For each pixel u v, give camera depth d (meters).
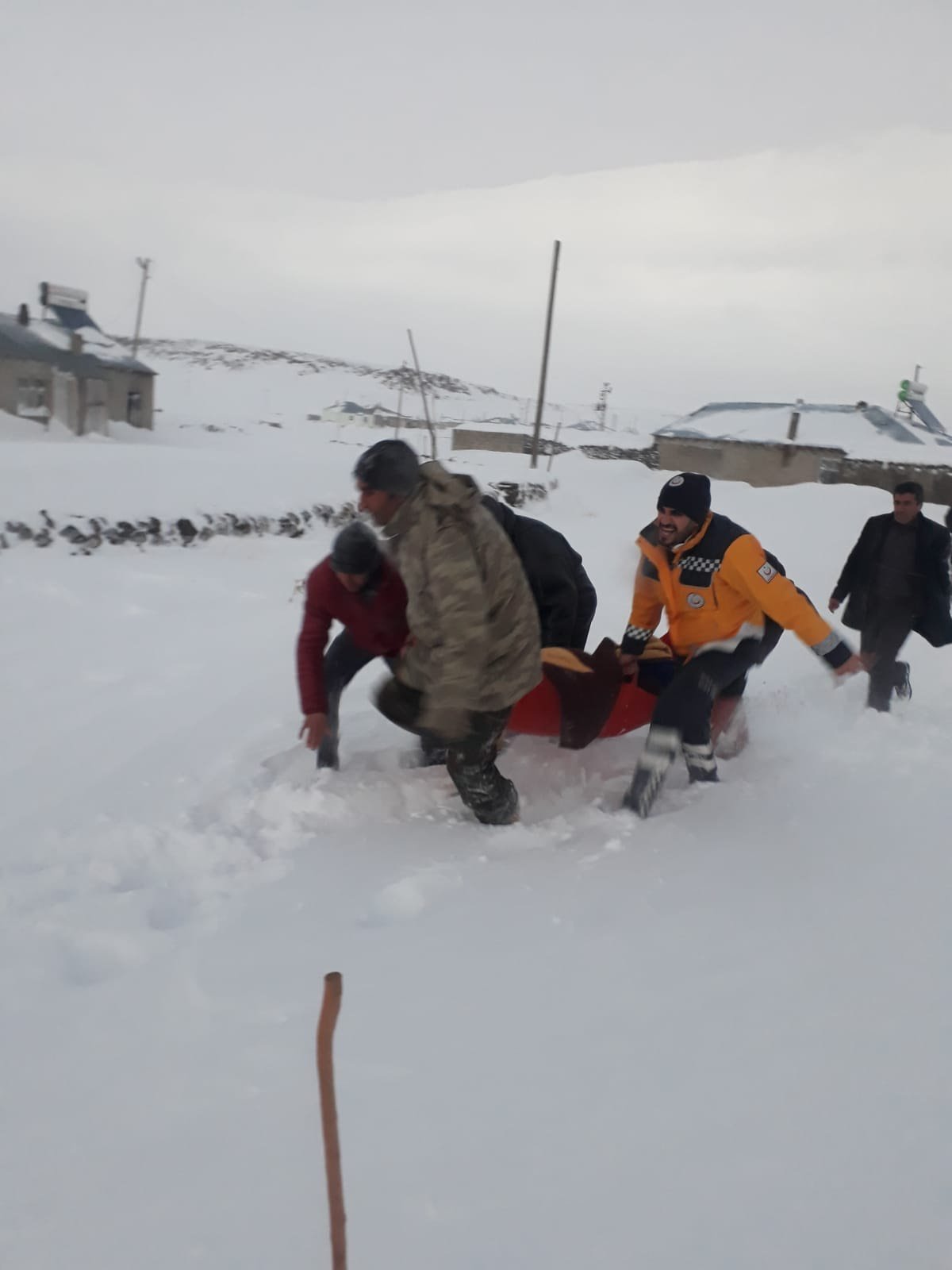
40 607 9.15
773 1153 2.18
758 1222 1.99
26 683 6.69
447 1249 1.96
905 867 3.70
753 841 3.98
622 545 16.05
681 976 2.92
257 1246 1.98
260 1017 2.79
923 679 7.64
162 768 5.03
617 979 2.92
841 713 6.10
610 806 4.55
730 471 41.31
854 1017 2.69
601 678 4.77
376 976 2.98
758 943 3.11
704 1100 2.35
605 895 3.50
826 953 3.04
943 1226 1.97
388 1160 2.20
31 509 12.28
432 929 3.28
